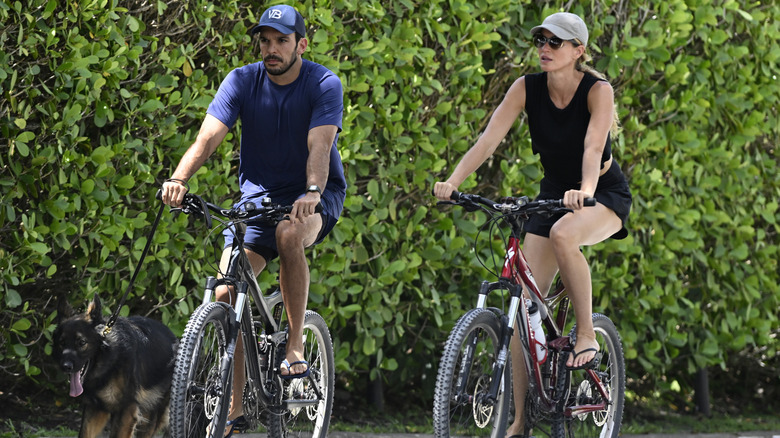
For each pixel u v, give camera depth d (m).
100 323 17.62
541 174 23.73
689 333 26.89
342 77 20.77
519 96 16.81
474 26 22.38
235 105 15.76
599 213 16.50
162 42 19.48
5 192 17.94
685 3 25.83
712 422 27.12
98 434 18.27
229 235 15.46
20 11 17.14
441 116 23.14
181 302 19.84
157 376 18.53
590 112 16.19
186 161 15.04
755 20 27.08
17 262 18.11
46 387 21.62
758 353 30.00
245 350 14.73
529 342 16.00
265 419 16.45
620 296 25.56
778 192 28.38
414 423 24.45
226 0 19.59
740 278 27.53
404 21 21.80
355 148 20.84
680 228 25.59
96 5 17.89
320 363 17.64
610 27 24.73
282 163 15.90
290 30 15.18
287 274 15.26
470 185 22.80
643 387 29.02
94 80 18.11
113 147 18.52
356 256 21.92
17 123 17.16
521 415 16.75
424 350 24.98
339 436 21.59
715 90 27.05
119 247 19.20
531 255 17.36
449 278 23.44
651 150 25.72
